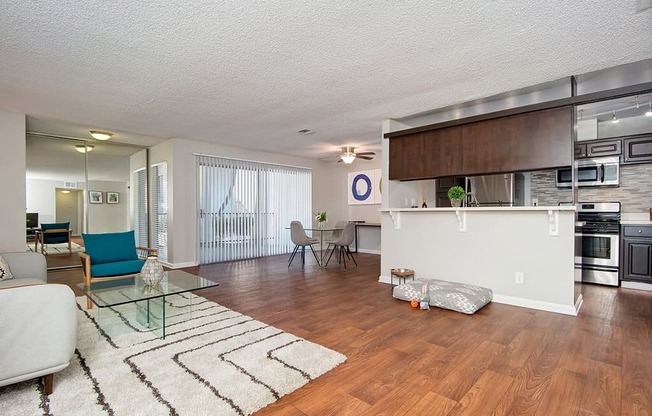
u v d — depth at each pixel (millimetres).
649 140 4305
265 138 5832
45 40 2391
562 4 2002
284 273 5312
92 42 2426
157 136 5691
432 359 2223
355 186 8203
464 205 5621
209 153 6250
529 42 2473
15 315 1682
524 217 3420
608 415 1613
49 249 5867
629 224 4262
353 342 2506
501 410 1660
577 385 1885
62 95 3549
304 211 7934
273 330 2736
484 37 2395
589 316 3092
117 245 3994
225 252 6512
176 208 5832
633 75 3137
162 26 2215
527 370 2064
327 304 3535
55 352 1784
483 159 3844
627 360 2186
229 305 3492
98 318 3041
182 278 3428
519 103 3887
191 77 3078
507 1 1972
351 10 2045
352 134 5516
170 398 1745
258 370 2053
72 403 1696
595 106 4172
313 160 8156
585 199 5000
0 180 4094
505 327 2814
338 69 2924
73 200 6012
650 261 4129
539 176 5328
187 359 2197
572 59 2766
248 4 1980
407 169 4473
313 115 4387
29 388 1837
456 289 3502
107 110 4109
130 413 1615
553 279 3248
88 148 6281
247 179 6887
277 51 2580
